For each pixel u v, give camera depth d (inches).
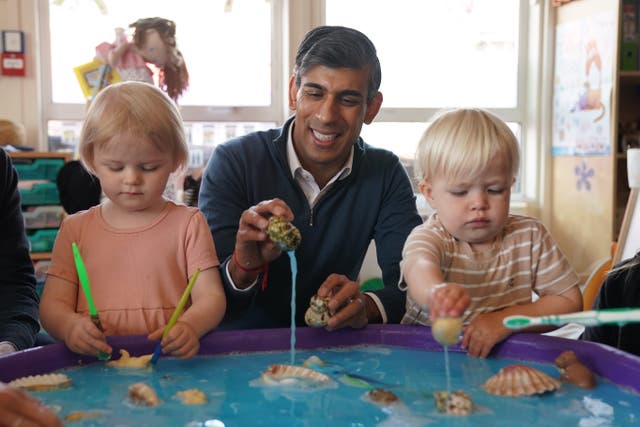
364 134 137.8
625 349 50.3
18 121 120.0
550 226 141.4
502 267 50.5
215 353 45.2
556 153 139.0
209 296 46.2
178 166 49.4
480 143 47.0
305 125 55.7
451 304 35.2
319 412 35.3
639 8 125.0
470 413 35.2
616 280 53.5
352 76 54.1
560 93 137.1
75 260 43.3
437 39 139.0
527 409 35.9
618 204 131.0
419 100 139.7
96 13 124.3
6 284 56.0
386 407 36.1
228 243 55.2
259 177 59.2
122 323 46.7
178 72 117.8
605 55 123.3
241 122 132.0
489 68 141.6
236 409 35.7
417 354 46.1
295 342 46.7
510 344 44.6
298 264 59.4
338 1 134.4
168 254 48.0
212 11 128.9
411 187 64.4
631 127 129.7
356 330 47.9
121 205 47.2
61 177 102.7
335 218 60.3
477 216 47.5
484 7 140.0
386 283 60.1
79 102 125.5
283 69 132.1
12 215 58.1
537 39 139.9
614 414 35.2
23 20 119.0
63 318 43.5
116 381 39.9
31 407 27.8
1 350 46.3
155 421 33.9
